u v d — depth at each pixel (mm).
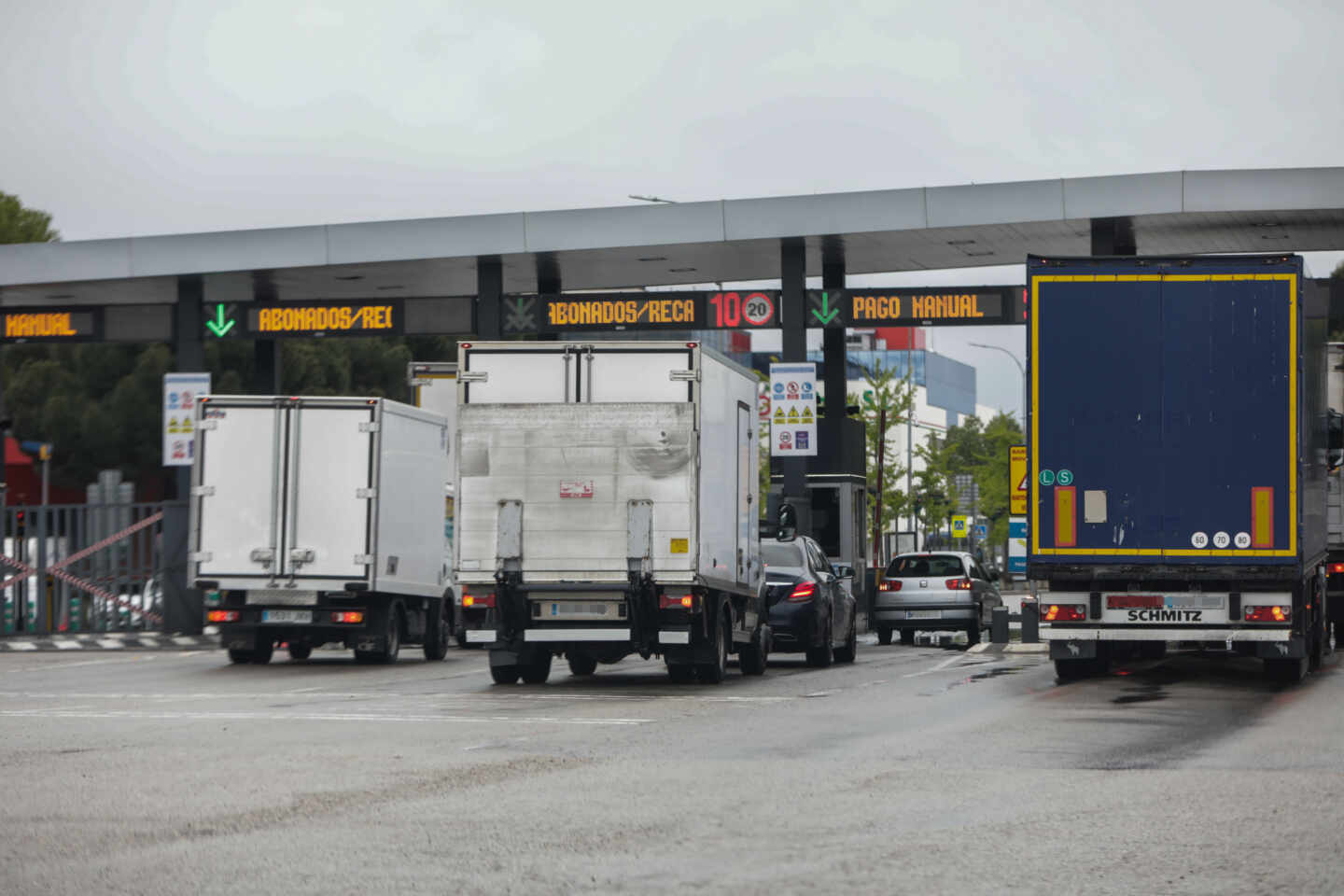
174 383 44969
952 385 170500
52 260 47750
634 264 48688
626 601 23875
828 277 49906
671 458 23734
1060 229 44344
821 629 30047
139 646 39562
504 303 46531
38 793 12250
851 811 11312
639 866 9281
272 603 31391
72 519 43250
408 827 10641
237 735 16641
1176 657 31672
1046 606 24141
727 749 15312
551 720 18500
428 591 34438
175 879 8953
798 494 46156
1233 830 10562
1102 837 10273
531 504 23891
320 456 31391
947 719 18562
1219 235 45688
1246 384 23469
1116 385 23719
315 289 52312
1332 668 28141
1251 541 23422
